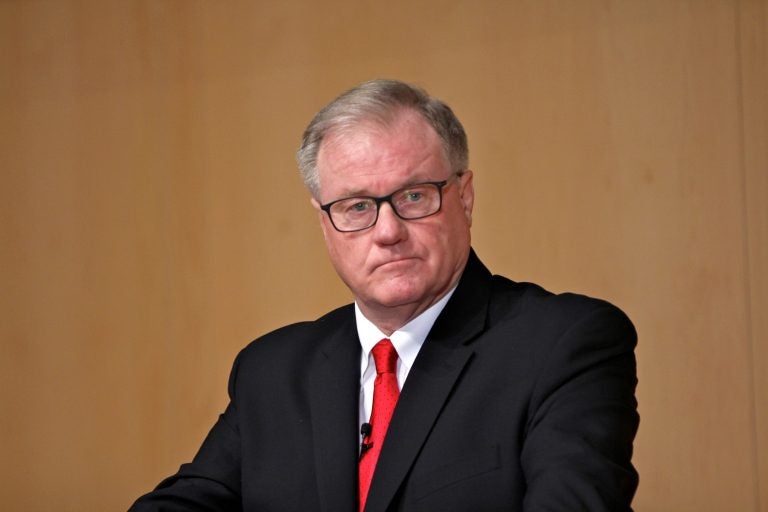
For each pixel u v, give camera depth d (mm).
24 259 6035
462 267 2717
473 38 5184
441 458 2434
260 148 5621
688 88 4738
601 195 4879
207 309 5688
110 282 5875
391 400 2615
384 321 2695
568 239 4934
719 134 4676
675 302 4719
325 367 2773
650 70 4812
